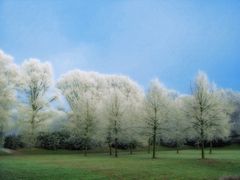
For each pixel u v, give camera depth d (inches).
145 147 2817.4
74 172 1053.8
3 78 1859.0
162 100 1775.3
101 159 1578.5
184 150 2603.3
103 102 2155.5
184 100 1701.5
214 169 1216.2
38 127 2196.1
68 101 2571.4
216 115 1598.2
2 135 1975.9
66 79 2623.0
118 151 2508.6
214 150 2511.1
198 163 1366.9
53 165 1237.1
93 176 991.6
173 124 2057.1
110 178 970.7
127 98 2501.2
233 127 2856.8
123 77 2829.7
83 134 2142.0
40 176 969.5
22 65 2287.2
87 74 2699.3
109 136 2047.2
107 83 2787.9
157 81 1802.4
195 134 1865.2
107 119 2011.6
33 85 2242.9
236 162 1373.0
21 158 1644.9
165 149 2797.7
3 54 1931.6
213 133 1731.1
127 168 1180.5
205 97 1594.5
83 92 2509.8
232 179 981.8
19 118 2106.3
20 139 2263.8
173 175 1038.4
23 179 920.9
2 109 1811.0
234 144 2869.1
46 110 2242.9
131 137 2037.4
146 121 1765.5
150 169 1163.9
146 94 1809.8
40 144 2377.0
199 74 1638.8
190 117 1622.8
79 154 2146.9
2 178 921.5
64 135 2464.3
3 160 1471.5
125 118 2001.7
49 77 2297.0
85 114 2146.9
